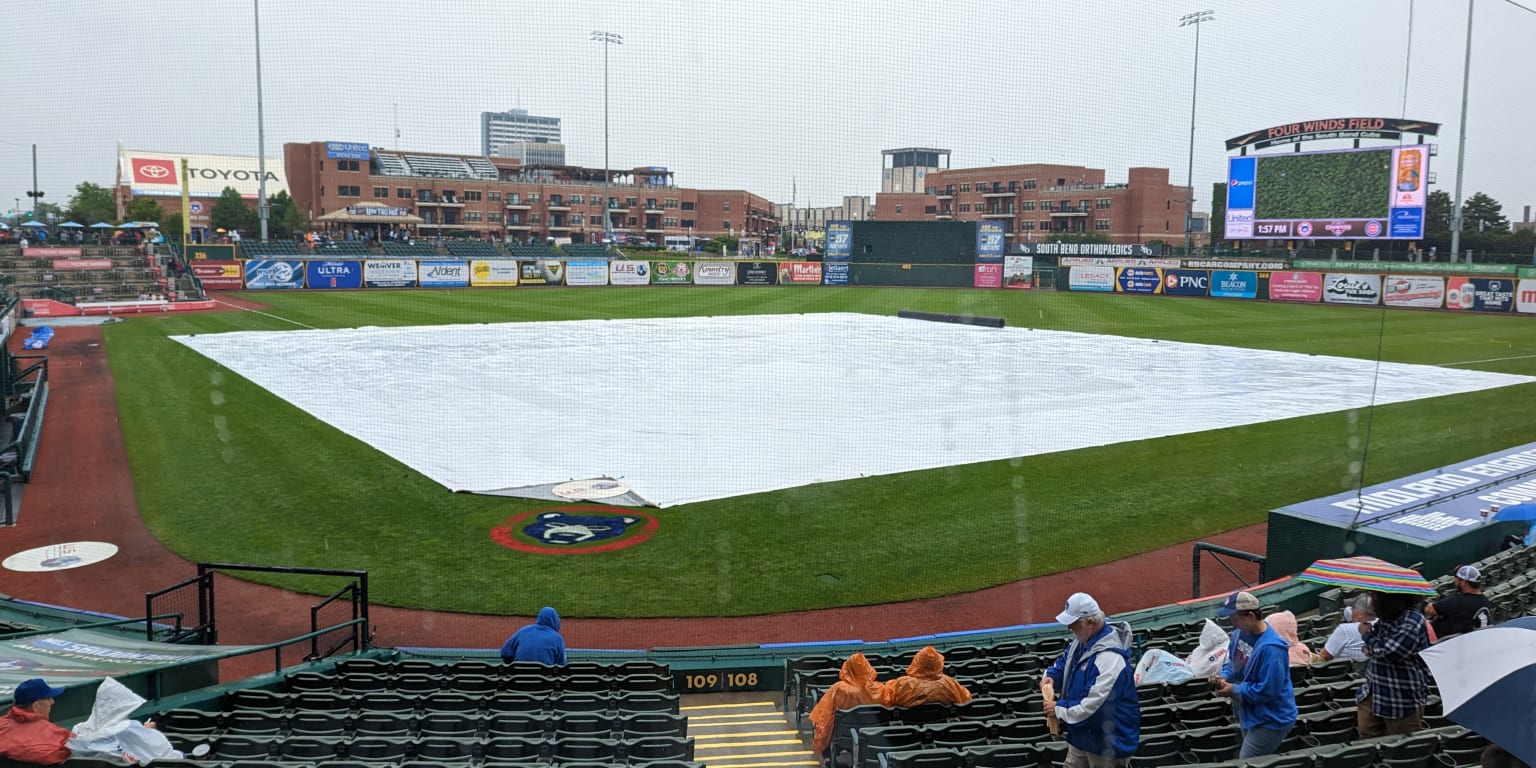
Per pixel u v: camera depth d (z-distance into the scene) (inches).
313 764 245.9
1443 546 495.5
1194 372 1358.3
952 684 316.5
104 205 4443.9
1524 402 1154.7
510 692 334.6
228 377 1229.7
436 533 637.9
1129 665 221.8
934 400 1122.7
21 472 758.5
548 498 717.3
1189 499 730.8
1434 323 2050.9
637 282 2982.3
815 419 1007.0
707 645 479.2
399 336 1659.7
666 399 1112.2
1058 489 756.0
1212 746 273.1
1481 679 191.5
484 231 4224.9
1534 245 2696.9
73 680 294.7
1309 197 2544.3
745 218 4446.4
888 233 3063.5
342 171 4072.3
